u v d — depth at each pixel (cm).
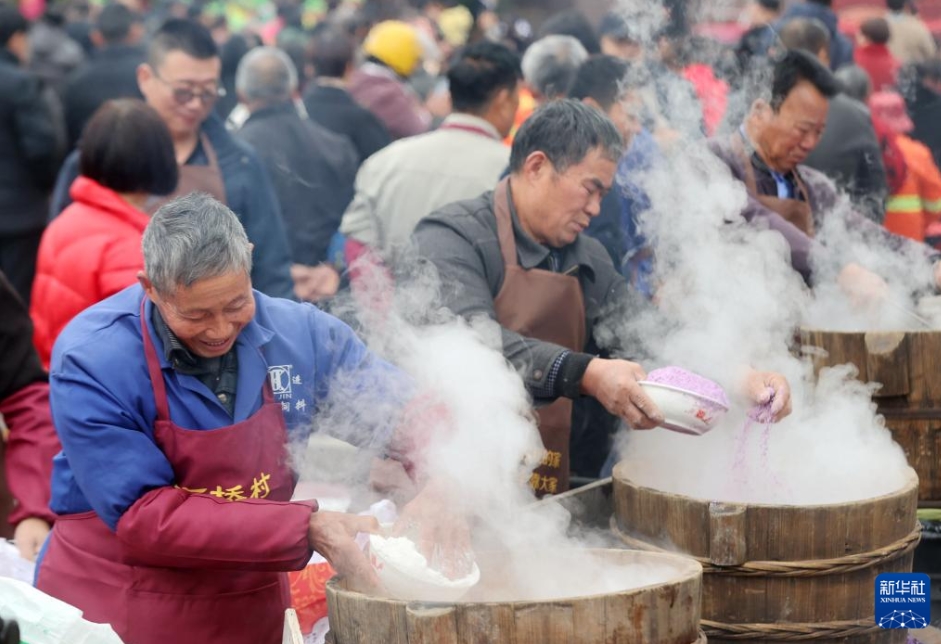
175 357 178
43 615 173
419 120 542
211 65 341
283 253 354
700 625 173
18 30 521
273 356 187
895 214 435
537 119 235
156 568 184
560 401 251
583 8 855
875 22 497
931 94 483
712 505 187
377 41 570
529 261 241
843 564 187
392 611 157
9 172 495
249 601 189
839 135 392
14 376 248
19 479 249
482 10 938
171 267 164
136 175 288
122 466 174
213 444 178
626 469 213
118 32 518
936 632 216
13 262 503
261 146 408
